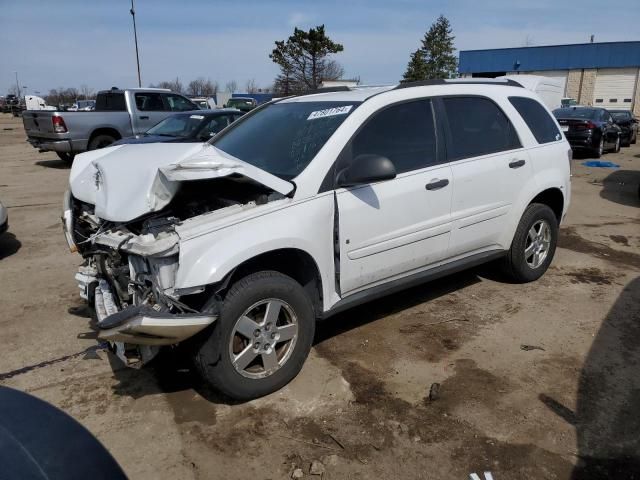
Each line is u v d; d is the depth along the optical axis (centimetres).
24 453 178
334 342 402
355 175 333
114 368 374
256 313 324
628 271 550
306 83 4550
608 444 286
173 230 297
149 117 1438
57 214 857
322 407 322
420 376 354
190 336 289
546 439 290
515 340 400
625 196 973
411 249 392
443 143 412
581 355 377
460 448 285
